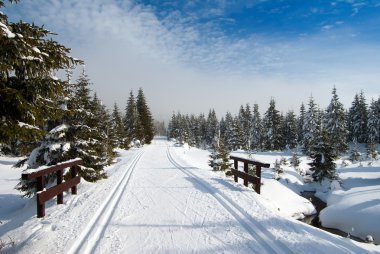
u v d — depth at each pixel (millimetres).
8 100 5035
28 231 5898
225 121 91500
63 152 11094
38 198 6773
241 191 9258
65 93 6379
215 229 5875
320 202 25234
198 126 107312
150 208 7551
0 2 5078
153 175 13867
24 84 5559
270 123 64312
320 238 5211
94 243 5207
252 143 70812
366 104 66188
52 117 6352
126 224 6246
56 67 5922
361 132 66000
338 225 18625
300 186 30719
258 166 9328
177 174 14117
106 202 8234
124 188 10398
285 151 63875
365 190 24062
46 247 5031
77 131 11789
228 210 7258
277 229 5691
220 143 25500
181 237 5465
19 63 5148
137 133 59344
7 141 5801
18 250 5008
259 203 7715
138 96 67312
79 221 6430
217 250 4848
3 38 4691
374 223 16969
